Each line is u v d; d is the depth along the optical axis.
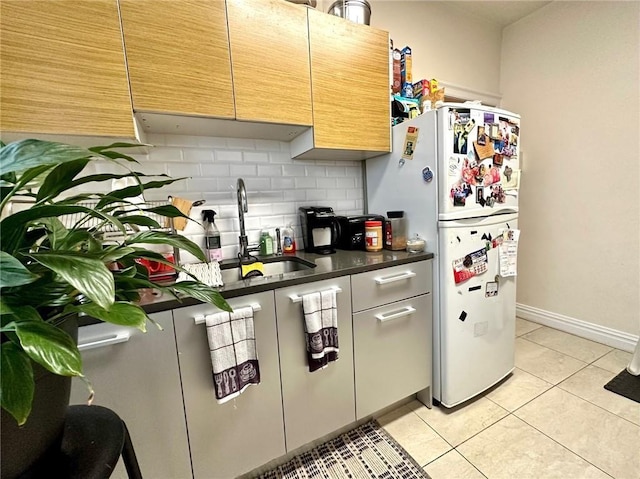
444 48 2.23
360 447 1.37
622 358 1.95
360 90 1.51
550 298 2.43
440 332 1.54
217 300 0.64
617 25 1.90
